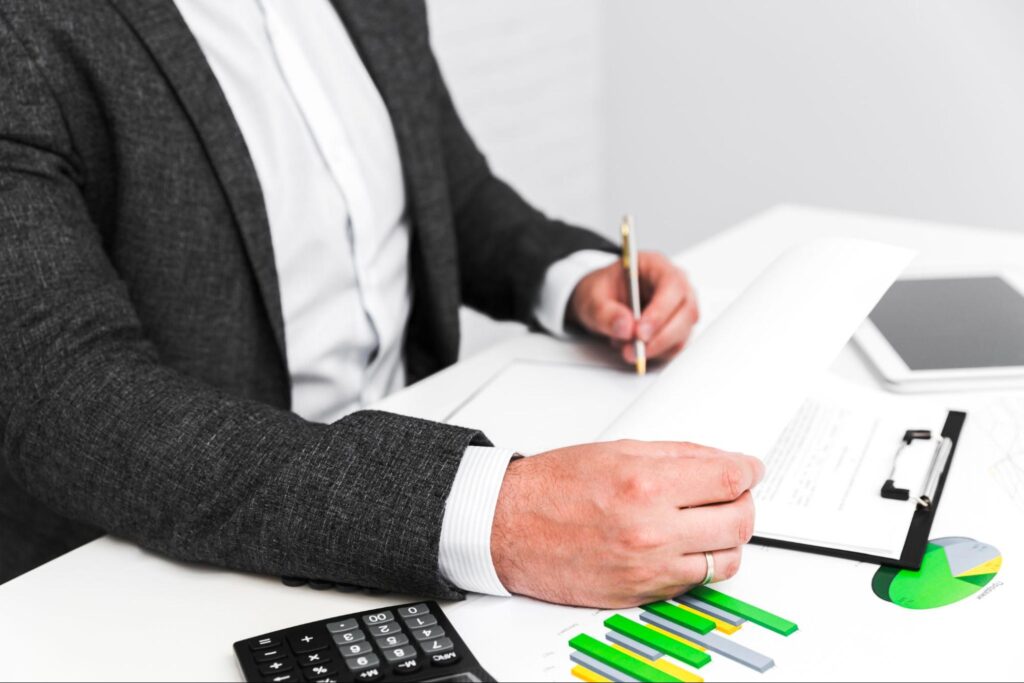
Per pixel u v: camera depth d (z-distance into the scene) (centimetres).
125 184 76
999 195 206
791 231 121
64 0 73
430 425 59
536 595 54
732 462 54
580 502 53
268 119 86
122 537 62
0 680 49
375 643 49
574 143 258
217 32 84
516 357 90
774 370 65
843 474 64
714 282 104
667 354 87
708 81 244
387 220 96
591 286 92
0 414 64
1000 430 70
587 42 254
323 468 57
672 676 47
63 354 63
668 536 51
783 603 53
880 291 70
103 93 74
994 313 88
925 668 47
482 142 230
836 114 225
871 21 214
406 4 99
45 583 57
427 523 54
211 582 57
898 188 220
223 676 49
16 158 69
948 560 56
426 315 102
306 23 91
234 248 81
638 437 62
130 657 51
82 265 67
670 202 260
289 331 89
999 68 199
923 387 76
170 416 60
